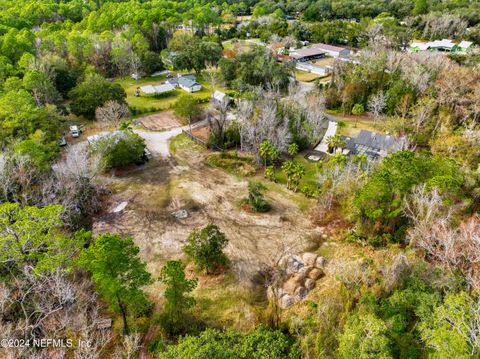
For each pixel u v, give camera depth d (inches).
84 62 4360.2
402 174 1873.8
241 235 2060.8
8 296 1400.1
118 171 2689.5
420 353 1165.1
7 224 1467.8
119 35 5098.4
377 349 1082.1
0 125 2630.4
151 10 6146.7
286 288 1681.8
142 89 4128.9
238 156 2871.6
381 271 1507.1
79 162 2229.3
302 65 4852.4
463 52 4857.3
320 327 1302.9
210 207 2299.5
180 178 2603.3
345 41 5871.1
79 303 1498.5
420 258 1599.4
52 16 5787.4
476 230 1616.6
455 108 2950.3
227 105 3479.3
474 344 1014.4
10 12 5403.5
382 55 3681.1
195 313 1587.1
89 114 3388.3
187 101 3348.9
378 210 1820.9
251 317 1558.8
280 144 2731.3
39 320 1311.5
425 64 3540.8
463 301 1135.6
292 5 7795.3
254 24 6471.5
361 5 7130.9
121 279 1318.9
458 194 1900.8
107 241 1348.4
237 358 1073.5
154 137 3208.7
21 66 3686.0
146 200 2362.2
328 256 1893.5
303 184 2514.8
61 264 1450.5
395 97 3302.2
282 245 1985.7
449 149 2460.6
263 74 4101.9
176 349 1067.9
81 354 1234.6
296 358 1166.3
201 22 6053.2
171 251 1955.0
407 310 1320.1
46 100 3351.4
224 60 4404.5
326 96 3683.6
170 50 5275.6
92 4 6584.6
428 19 5757.9
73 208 2084.2
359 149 2810.0
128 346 1305.4
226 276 1792.6
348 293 1427.2
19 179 2047.2
